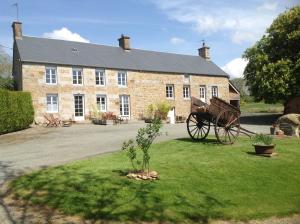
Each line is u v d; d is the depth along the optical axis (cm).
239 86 6256
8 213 749
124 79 3494
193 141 1598
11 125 2394
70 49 3422
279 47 3128
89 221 712
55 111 3095
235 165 1124
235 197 872
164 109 3506
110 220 716
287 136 1733
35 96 2989
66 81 3145
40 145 1716
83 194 824
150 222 718
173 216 743
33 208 775
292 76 2888
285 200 885
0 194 866
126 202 787
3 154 1468
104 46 3766
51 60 3088
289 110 2805
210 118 1535
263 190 933
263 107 5228
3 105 2305
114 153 1327
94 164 1107
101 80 3366
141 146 988
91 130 2481
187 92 3931
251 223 761
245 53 3303
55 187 874
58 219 719
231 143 1508
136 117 3519
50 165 1149
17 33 3266
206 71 4109
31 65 2988
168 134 2039
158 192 847
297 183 1015
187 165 1103
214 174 1022
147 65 3694
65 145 1677
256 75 3053
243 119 3481
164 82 3734
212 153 1294
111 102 3381
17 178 975
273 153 1288
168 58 4081
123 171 1005
